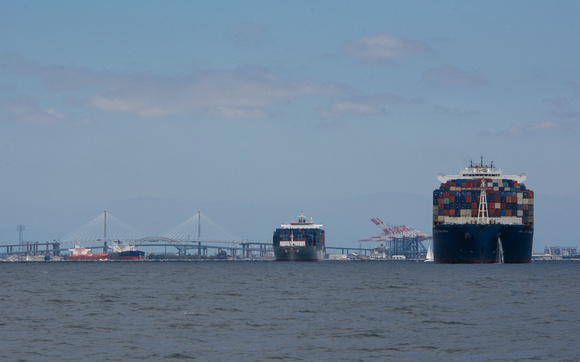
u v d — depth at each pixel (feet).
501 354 236.22
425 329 291.58
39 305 405.39
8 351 245.45
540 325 302.86
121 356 236.02
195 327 300.61
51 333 285.43
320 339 267.18
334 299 434.30
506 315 339.57
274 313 352.28
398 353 239.09
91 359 231.30
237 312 358.02
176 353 239.91
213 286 588.91
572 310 362.74
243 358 231.91
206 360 229.25
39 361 228.63
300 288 547.90
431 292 488.85
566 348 246.27
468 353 238.48
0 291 534.37
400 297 446.60
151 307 387.34
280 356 234.79
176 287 576.61
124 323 315.17
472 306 384.27
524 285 561.84
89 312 363.15
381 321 318.04
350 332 283.79
